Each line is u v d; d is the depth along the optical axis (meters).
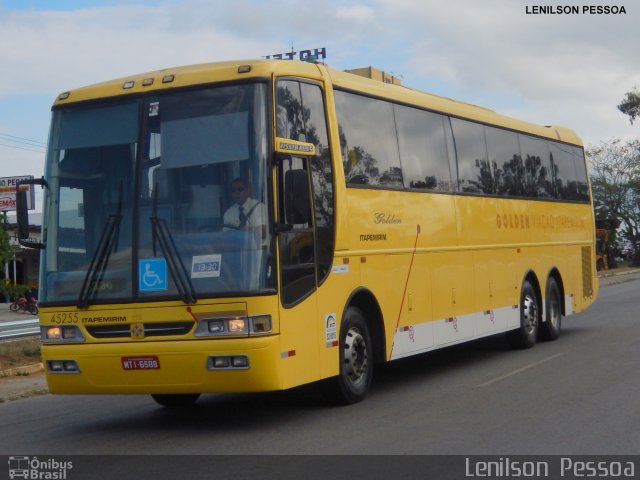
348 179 10.77
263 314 8.91
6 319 32.59
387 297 11.50
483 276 14.56
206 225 9.17
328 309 10.11
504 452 8.10
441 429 9.21
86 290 9.42
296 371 9.35
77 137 9.90
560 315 17.94
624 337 17.36
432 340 12.70
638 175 67.19
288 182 9.15
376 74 13.35
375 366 14.86
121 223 9.45
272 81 9.46
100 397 13.21
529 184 16.88
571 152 19.53
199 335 8.99
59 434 10.16
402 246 11.98
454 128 14.09
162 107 9.59
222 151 9.30
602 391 11.14
